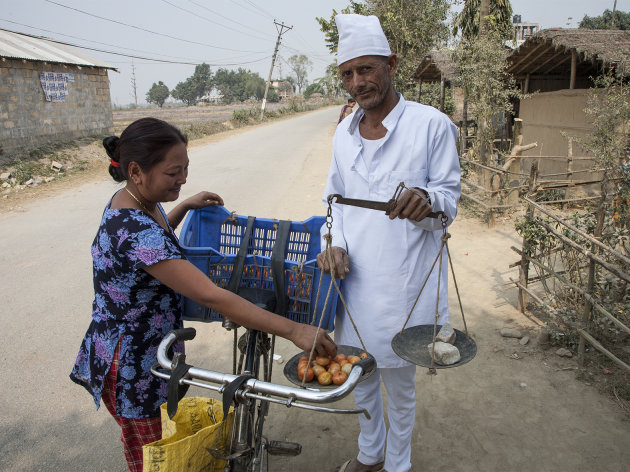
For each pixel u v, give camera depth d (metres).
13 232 7.57
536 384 3.42
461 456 2.79
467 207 7.86
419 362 1.86
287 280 2.17
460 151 12.11
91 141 16.47
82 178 12.55
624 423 2.99
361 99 2.00
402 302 2.17
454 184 2.07
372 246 2.15
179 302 1.98
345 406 3.33
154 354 1.87
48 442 3.08
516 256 5.85
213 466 1.93
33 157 13.65
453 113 19.16
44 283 5.48
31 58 14.03
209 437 1.86
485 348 3.90
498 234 6.70
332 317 2.17
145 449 1.72
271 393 1.53
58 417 3.31
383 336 2.20
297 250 2.53
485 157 9.89
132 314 1.80
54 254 6.45
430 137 2.06
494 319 4.36
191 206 2.45
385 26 18.20
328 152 16.30
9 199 10.09
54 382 3.69
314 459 2.83
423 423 3.08
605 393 3.28
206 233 2.64
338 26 2.01
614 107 6.59
